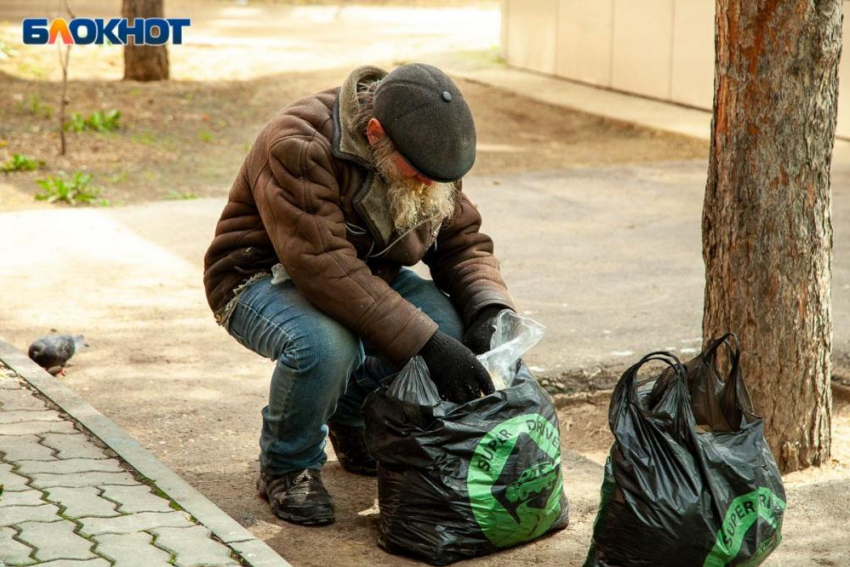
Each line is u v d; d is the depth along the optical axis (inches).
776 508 257.9
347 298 271.9
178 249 585.9
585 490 325.7
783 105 315.0
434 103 262.1
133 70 1157.1
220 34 1501.0
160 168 824.9
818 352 335.6
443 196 279.9
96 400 378.3
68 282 518.9
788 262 325.1
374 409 278.4
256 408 375.6
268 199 272.1
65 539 255.0
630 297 517.7
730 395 272.5
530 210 700.0
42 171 791.1
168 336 448.8
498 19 1733.5
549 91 1130.7
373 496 314.3
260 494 306.0
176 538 258.7
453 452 269.4
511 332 295.4
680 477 248.4
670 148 919.7
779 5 308.7
